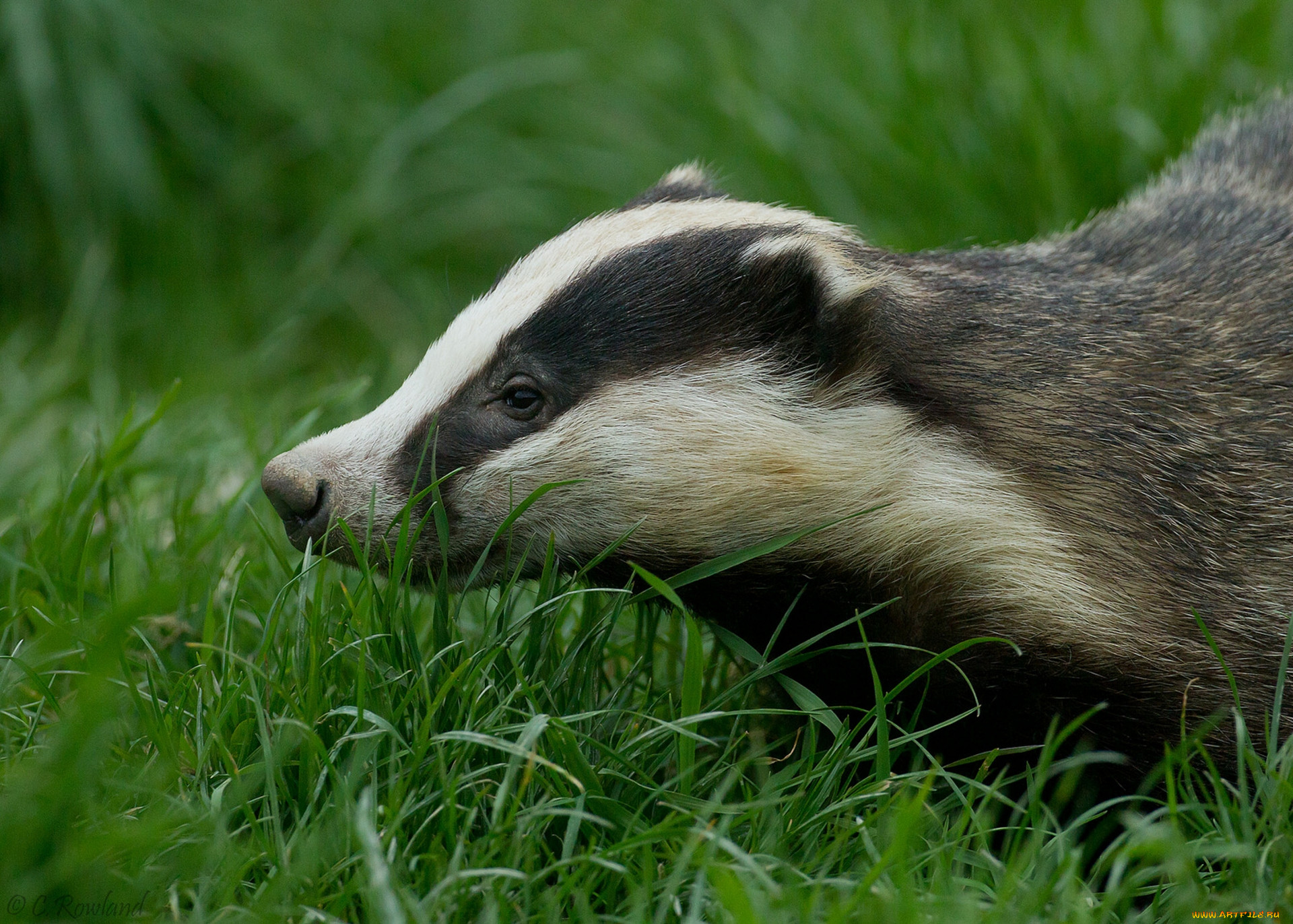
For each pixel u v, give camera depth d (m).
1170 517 8.05
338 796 6.76
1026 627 7.92
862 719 8.07
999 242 13.36
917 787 7.53
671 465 7.96
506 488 8.06
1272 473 8.31
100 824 6.67
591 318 8.02
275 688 7.45
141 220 16.45
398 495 8.13
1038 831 6.83
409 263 17.05
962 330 8.34
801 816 7.26
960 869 6.98
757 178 14.82
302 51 17.19
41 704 8.04
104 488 10.01
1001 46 13.76
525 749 6.90
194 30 16.78
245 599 9.69
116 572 9.84
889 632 8.27
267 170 17.09
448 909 6.37
